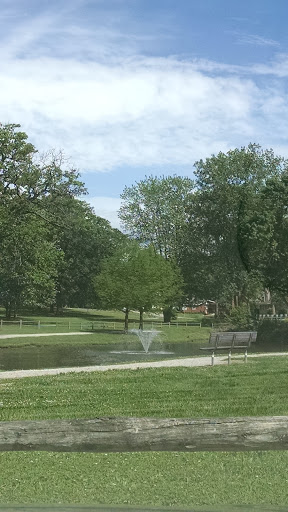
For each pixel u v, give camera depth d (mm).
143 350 38562
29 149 45500
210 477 6285
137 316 89500
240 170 64188
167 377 16234
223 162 65562
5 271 60406
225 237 65750
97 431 5188
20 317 75250
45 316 80438
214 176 65000
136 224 73125
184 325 64125
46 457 7082
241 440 5160
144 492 5781
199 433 5172
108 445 5168
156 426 5199
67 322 65938
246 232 30250
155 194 72688
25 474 6402
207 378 15945
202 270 67312
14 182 45625
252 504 5453
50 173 46094
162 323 67750
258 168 63656
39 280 64812
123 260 61625
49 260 66750
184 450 5160
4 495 5715
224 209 64625
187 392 13680
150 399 12820
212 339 23156
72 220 49906
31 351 37094
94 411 11492
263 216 30188
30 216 50375
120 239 83062
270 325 38312
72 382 15758
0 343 40625
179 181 73562
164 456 7109
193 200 69562
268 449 5156
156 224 72250
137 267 59094
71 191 47031
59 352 36344
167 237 71562
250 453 7242
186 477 6277
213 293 67562
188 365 20172
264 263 30938
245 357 20797
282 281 30562
